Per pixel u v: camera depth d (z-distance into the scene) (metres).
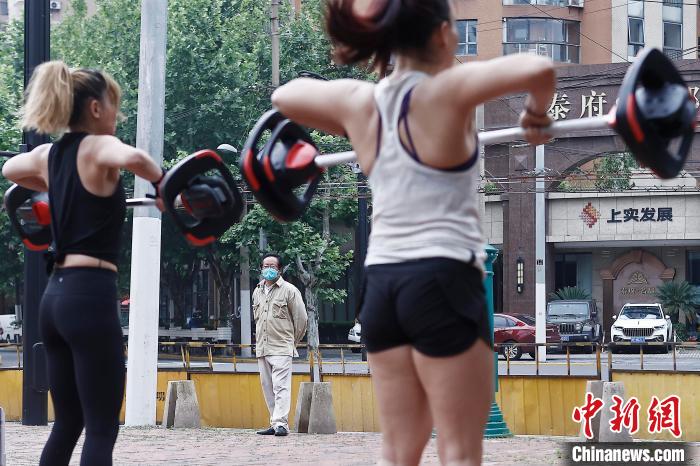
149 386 12.45
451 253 2.97
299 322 11.29
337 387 12.90
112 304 4.26
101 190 4.21
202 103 33.75
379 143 3.07
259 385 13.03
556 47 44.66
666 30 46.47
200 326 40.66
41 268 12.16
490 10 44.50
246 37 36.72
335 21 3.16
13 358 30.50
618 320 35.25
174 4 34.62
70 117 4.27
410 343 3.09
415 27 3.04
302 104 3.30
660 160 2.96
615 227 40.84
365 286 3.14
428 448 9.16
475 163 3.04
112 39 35.69
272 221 32.72
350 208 33.28
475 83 2.86
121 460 8.65
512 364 24.30
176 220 4.05
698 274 42.25
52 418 13.56
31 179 4.55
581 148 38.47
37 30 11.84
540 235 30.92
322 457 8.90
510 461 8.40
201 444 10.03
